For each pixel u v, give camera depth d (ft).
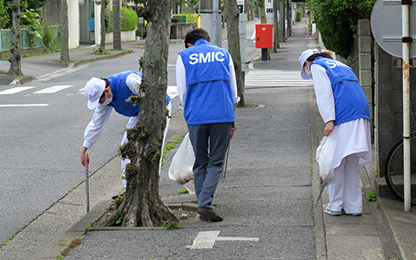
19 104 49.55
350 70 17.42
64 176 26.14
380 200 18.11
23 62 85.81
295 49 130.41
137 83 18.57
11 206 21.71
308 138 31.58
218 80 17.40
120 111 19.31
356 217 17.07
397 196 18.02
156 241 15.65
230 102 17.56
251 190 21.08
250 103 47.06
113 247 15.39
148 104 17.52
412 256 13.23
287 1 186.60
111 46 133.18
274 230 15.96
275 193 20.42
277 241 15.01
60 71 81.30
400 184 18.02
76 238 16.39
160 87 17.53
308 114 40.22
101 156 30.07
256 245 14.76
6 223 19.85
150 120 17.57
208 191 17.25
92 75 75.15
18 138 34.45
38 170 27.02
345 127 16.76
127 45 141.18
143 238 15.99
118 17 117.60
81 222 18.06
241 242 15.02
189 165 18.95
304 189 20.85
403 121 17.26
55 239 18.47
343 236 15.24
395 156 18.58
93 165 28.22
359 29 28.14
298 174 23.40
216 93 17.35
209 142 18.02
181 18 185.57
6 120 41.06
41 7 114.73
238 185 22.02
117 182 25.57
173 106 47.80
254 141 31.27
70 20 121.49
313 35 195.93
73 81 68.44
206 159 17.99
